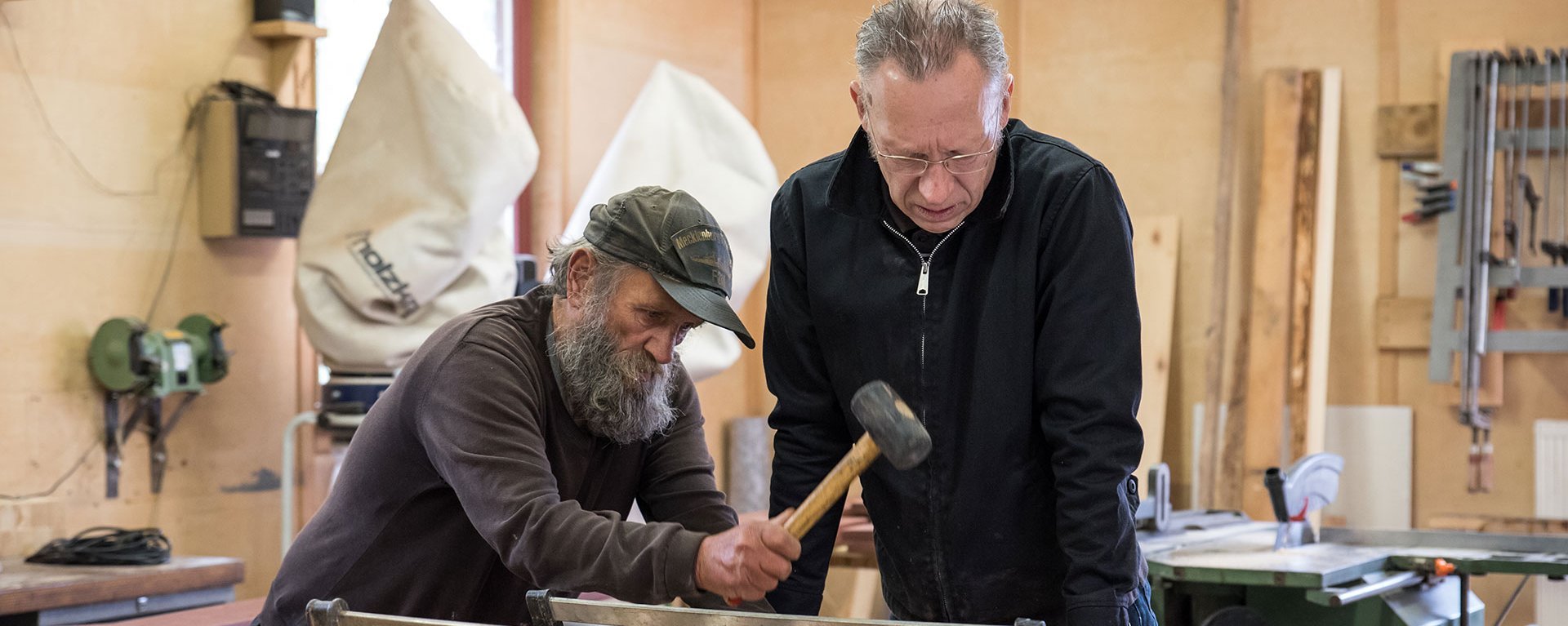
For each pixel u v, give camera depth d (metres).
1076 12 5.79
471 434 1.82
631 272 1.89
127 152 4.07
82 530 3.95
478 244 4.04
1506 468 5.11
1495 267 4.96
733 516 2.10
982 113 1.74
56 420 3.90
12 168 3.81
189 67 4.23
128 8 4.07
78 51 3.96
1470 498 5.16
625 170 4.73
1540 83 4.96
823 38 6.22
